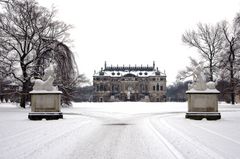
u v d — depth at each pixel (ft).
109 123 76.79
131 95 572.51
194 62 228.84
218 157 33.68
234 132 55.83
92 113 124.06
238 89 200.95
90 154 35.88
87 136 50.62
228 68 195.62
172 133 54.29
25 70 157.79
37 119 85.66
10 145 40.78
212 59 223.10
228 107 177.78
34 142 43.32
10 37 153.58
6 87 158.81
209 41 223.92
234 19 157.07
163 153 36.24
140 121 83.41
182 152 36.73
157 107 181.37
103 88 572.51
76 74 173.99
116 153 36.55
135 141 45.57
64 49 165.58
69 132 55.11
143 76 577.84
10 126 65.05
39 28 161.38
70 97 175.52
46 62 160.45
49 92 87.66
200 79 90.43
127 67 605.73
